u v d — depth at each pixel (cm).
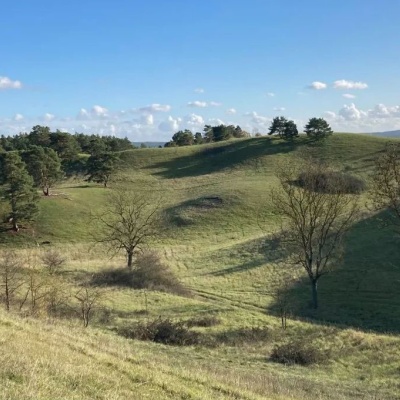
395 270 4297
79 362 1216
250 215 7650
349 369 2261
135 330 2616
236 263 5175
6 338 1319
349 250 4816
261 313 3616
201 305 3669
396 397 1800
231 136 18362
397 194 4353
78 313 2981
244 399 1220
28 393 823
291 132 12644
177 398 1091
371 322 3484
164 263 5291
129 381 1137
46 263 4559
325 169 4853
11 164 6781
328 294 4103
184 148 13612
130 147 18125
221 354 2366
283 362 2316
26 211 6850
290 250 5141
